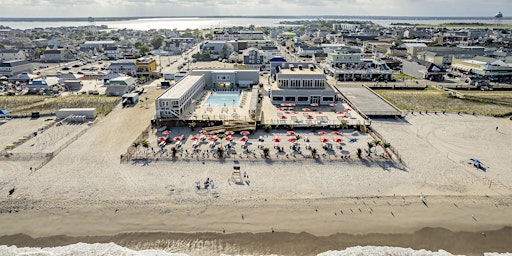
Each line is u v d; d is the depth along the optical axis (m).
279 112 98.50
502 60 169.50
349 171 65.12
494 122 94.56
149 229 49.47
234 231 49.09
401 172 64.81
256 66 196.62
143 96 124.31
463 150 75.12
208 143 77.50
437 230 49.62
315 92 106.94
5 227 49.94
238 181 61.47
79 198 56.22
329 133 83.56
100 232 49.00
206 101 112.38
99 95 124.69
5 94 125.94
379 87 136.88
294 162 68.56
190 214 52.56
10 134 84.06
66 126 90.50
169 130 86.19
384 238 48.09
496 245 47.06
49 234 48.69
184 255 44.78
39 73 170.62
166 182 60.97
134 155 71.19
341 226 50.28
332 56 170.50
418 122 94.00
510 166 67.56
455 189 59.28
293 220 51.38
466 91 133.62
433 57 185.75
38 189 58.59
